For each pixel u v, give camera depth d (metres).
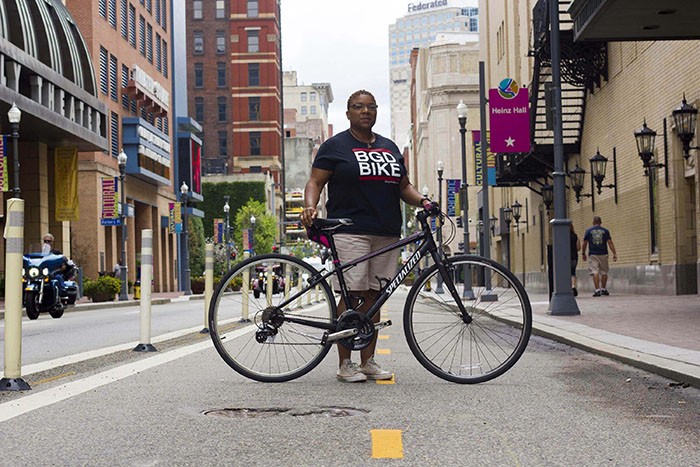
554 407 5.81
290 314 7.04
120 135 53.28
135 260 57.47
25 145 38.59
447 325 7.11
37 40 37.31
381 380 7.17
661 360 8.04
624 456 4.30
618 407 5.84
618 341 10.15
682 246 20.05
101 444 4.56
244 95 115.81
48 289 20.59
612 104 25.36
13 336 6.61
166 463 4.13
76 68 40.84
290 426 5.05
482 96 26.67
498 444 4.57
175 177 70.19
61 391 6.45
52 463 4.14
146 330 9.85
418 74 114.88
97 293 35.25
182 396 6.22
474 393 6.45
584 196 28.14
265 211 102.31
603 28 15.91
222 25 116.06
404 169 7.26
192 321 18.58
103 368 8.14
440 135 90.56
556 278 15.45
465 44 90.56
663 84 20.75
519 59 42.81
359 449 4.43
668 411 5.68
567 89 28.88
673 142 20.12
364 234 7.05
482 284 7.22
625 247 24.33
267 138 115.69
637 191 23.11
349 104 7.24
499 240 52.03
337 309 7.09
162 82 65.06
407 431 4.91
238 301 7.17
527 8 38.19
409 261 7.17
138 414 5.46
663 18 15.37
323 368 8.10
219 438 4.70
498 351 7.12
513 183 35.66
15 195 26.86
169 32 67.50
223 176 106.25
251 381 7.06
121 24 54.28
